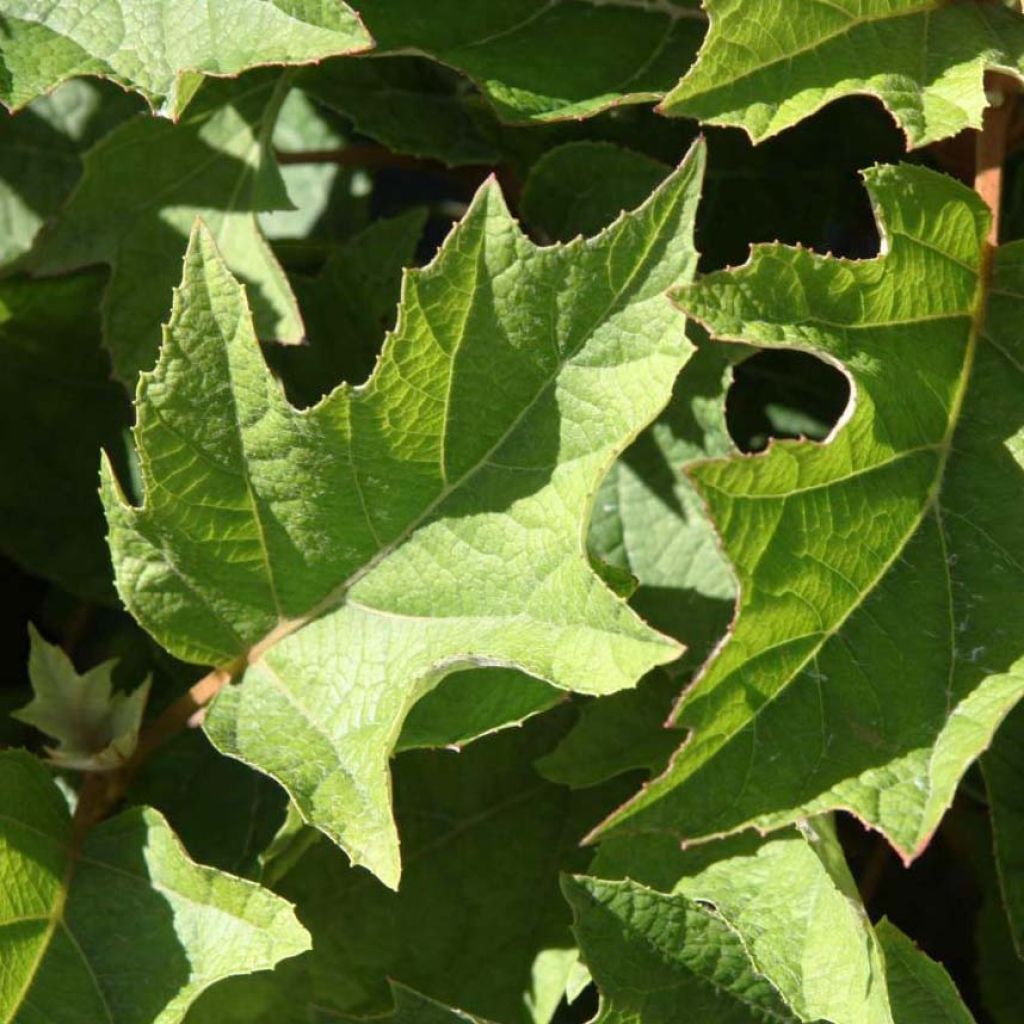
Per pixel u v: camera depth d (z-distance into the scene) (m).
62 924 0.97
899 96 0.95
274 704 0.97
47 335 1.08
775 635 0.91
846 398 1.05
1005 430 0.95
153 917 0.97
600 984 0.97
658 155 1.06
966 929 1.05
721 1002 0.97
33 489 1.08
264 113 1.03
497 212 0.94
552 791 1.03
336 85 1.06
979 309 0.96
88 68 0.98
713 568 0.99
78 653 1.08
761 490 0.91
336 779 0.96
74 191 1.04
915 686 0.92
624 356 0.94
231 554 0.97
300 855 1.00
